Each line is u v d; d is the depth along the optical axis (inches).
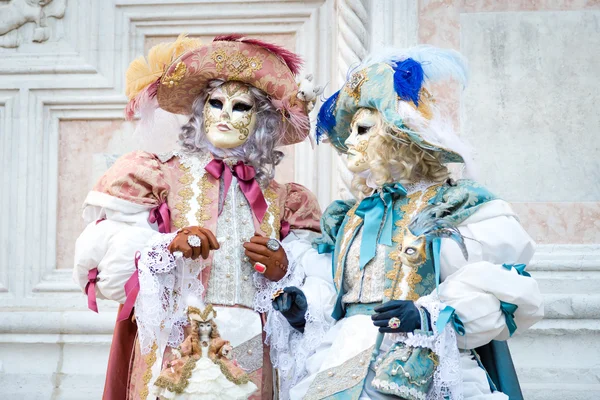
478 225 219.8
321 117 250.5
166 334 232.8
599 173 306.3
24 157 319.6
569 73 312.5
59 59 326.0
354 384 214.5
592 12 315.9
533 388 279.7
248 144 252.8
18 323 300.7
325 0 323.9
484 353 230.1
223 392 214.5
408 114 224.1
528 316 216.4
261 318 240.5
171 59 255.4
